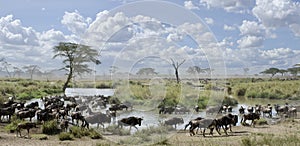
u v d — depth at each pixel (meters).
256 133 17.39
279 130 18.92
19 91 42.81
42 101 33.72
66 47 43.53
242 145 13.41
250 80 67.69
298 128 19.81
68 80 45.09
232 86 51.25
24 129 16.92
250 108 27.80
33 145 13.54
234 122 18.88
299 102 38.66
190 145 13.48
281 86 48.41
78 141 14.42
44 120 19.53
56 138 15.28
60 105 24.92
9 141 14.23
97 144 13.34
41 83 55.22
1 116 22.55
